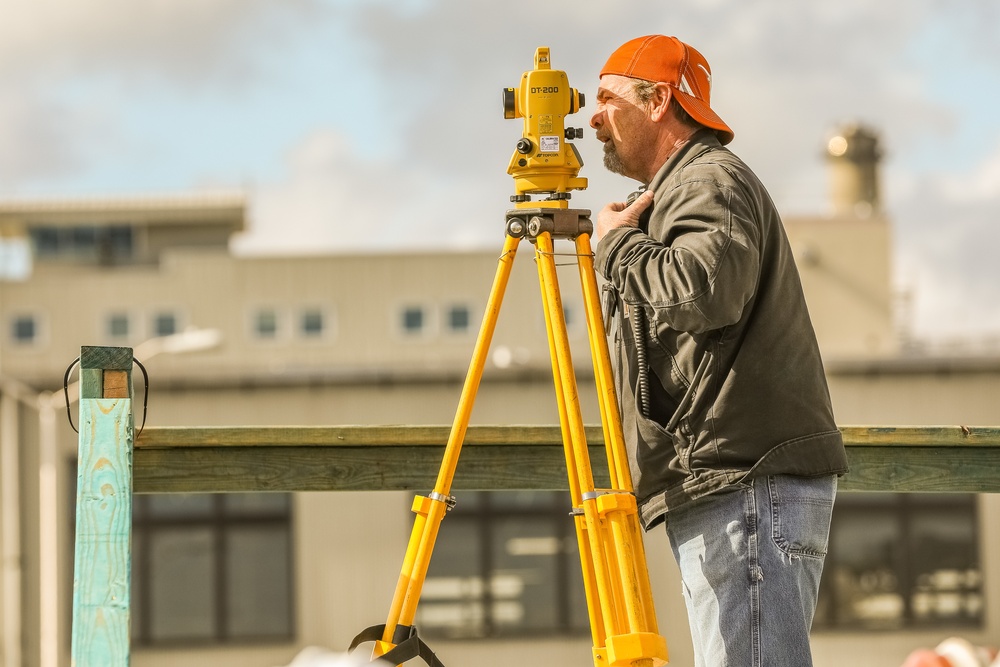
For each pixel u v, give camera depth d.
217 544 29.42
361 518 29.39
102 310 78.31
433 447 5.12
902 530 29.61
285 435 4.96
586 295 4.42
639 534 4.28
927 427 5.17
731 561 4.19
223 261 77.31
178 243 83.19
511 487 5.16
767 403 4.20
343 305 75.62
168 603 29.23
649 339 4.35
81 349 4.23
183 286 77.06
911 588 29.45
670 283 4.01
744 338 4.20
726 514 4.21
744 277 4.00
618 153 4.54
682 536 4.34
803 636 4.16
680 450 4.27
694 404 4.23
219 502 29.53
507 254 4.48
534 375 30.27
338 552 29.34
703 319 3.99
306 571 29.34
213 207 83.19
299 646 29.19
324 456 5.07
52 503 23.09
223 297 76.69
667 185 4.29
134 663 29.02
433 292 75.25
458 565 29.34
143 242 82.88
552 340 4.40
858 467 5.27
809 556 4.23
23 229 82.25
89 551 4.14
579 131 4.54
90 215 82.44
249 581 29.38
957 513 29.56
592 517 4.23
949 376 30.42
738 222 4.05
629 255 4.16
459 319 75.19
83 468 4.18
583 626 29.20
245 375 30.09
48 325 78.56
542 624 29.20
